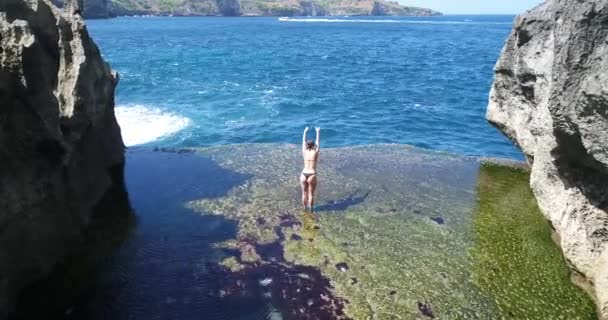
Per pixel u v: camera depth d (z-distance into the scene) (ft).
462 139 83.76
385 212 48.42
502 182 57.26
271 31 449.48
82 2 53.62
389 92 125.80
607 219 33.01
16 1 42.22
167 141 74.79
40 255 35.17
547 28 44.50
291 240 42.42
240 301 34.14
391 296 34.81
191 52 229.04
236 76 147.43
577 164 34.88
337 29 511.40
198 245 41.52
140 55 209.56
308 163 46.98
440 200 51.72
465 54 248.32
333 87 131.44
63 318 32.12
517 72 49.55
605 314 31.50
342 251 40.75
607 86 26.55
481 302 34.30
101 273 37.17
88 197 46.85
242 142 76.74
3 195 30.78
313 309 33.37
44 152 34.73
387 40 354.74
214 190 53.11
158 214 47.21
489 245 42.16
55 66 44.62
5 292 31.07
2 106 30.14
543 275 37.63
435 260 39.63
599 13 27.73
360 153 67.82
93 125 48.83
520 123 53.16
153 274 37.27
